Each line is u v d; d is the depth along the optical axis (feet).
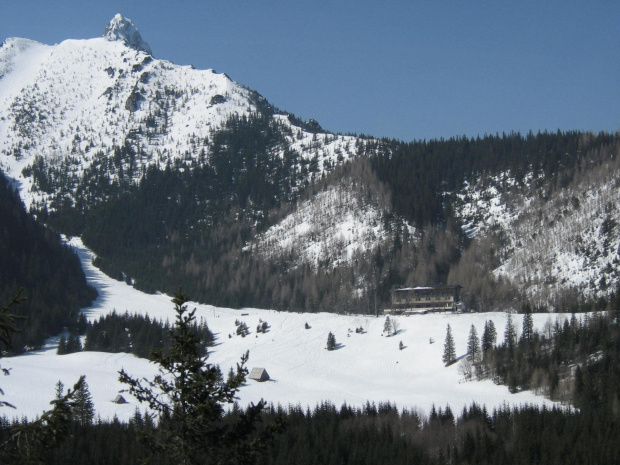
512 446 386.32
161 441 111.65
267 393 559.79
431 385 577.43
